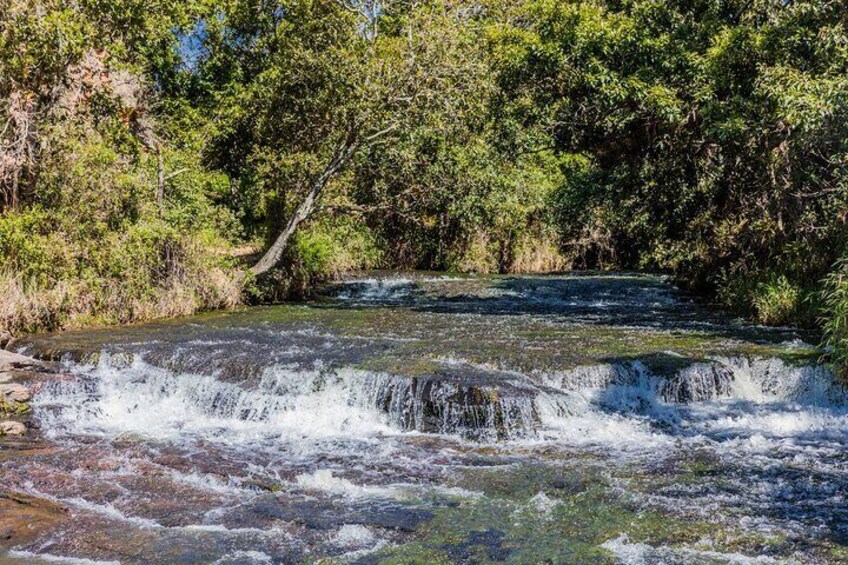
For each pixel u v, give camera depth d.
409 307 17.98
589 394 10.09
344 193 21.78
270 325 14.58
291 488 7.30
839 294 10.64
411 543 6.08
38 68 14.80
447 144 19.81
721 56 14.41
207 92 25.25
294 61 18.39
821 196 14.35
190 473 7.64
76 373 11.09
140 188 16.31
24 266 13.85
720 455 8.17
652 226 22.31
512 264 27.45
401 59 18.09
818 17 13.59
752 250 16.50
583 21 15.30
